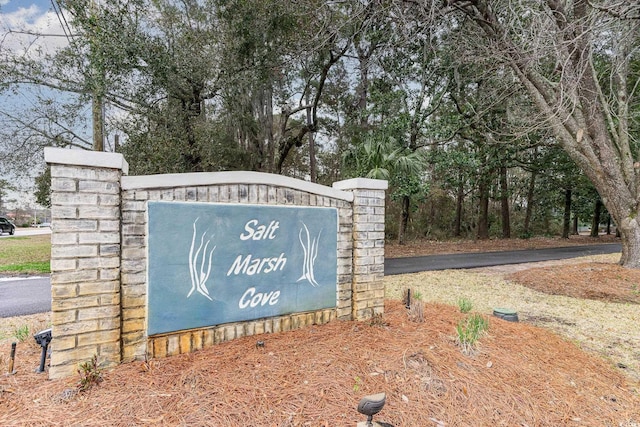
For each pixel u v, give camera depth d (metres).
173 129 9.75
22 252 11.86
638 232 7.71
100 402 1.99
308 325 3.40
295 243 3.30
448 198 21.27
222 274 2.86
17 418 1.84
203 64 9.61
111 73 8.39
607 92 10.09
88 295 2.29
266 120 14.52
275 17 10.40
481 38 7.98
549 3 6.23
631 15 6.01
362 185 3.74
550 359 3.13
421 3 6.70
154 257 2.53
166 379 2.24
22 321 4.34
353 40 11.79
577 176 18.20
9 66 8.10
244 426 1.87
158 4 9.27
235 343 2.84
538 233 23.70
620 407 2.52
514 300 5.86
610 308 5.47
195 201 2.72
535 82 7.30
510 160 16.33
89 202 2.29
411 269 9.04
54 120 9.03
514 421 2.17
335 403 2.12
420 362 2.65
